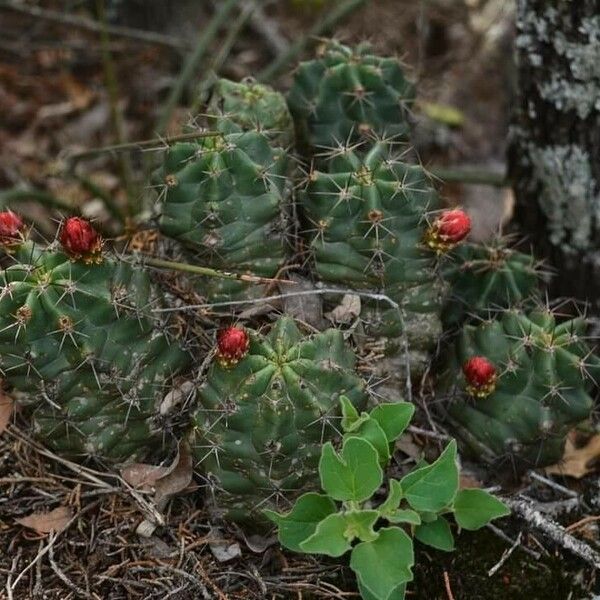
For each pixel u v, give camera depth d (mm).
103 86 1370
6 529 853
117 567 835
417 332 869
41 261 811
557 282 980
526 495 878
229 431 806
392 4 1476
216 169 833
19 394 824
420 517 821
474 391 850
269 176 844
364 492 796
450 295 899
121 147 979
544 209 968
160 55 1368
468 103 1383
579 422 866
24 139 1319
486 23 1449
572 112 923
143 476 857
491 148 1343
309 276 872
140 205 1059
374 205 830
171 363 846
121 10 1338
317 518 811
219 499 834
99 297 805
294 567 844
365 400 822
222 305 854
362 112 914
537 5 913
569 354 844
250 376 794
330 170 866
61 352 808
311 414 793
